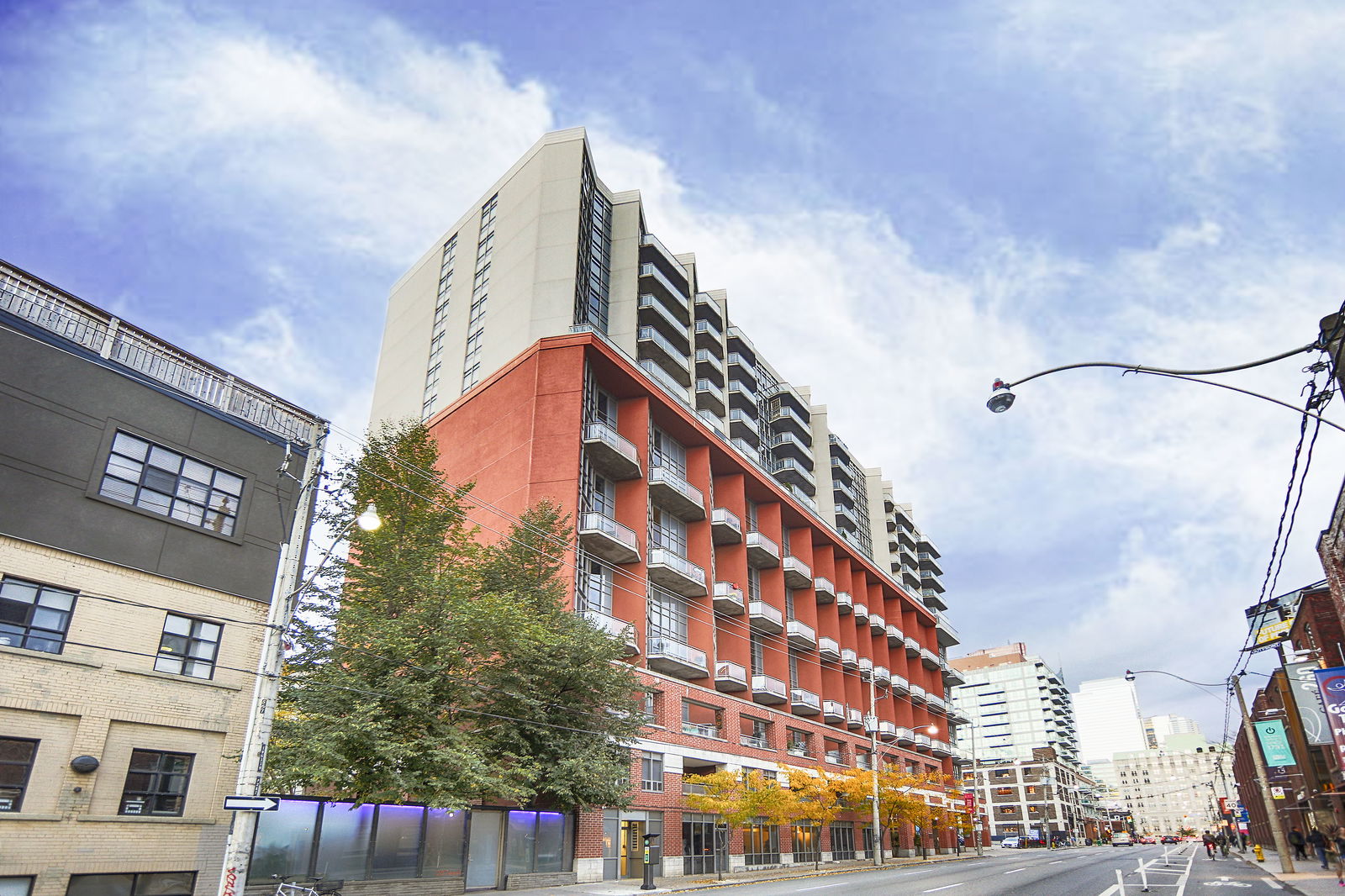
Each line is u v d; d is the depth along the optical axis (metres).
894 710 73.44
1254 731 31.89
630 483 45.62
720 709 44.31
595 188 59.25
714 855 39.97
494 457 44.03
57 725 16.06
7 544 16.22
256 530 20.44
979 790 141.50
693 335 61.56
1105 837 160.00
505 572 30.45
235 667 19.08
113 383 18.70
